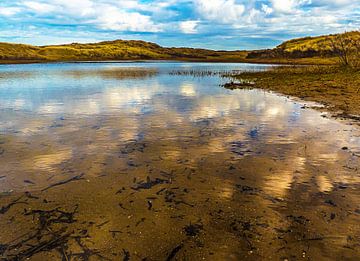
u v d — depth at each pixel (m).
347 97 17.11
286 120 11.67
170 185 6.02
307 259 3.86
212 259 3.89
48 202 5.33
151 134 9.69
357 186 5.90
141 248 4.11
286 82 26.39
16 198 5.47
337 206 5.14
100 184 6.04
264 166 6.96
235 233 4.43
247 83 27.19
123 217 4.87
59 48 141.62
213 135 9.58
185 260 3.88
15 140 8.95
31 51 125.00
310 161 7.25
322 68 38.75
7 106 15.00
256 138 9.21
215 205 5.24
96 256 3.96
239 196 5.55
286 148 8.24
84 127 10.56
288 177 6.35
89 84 27.02
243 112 13.37
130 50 165.00
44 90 22.06
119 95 19.25
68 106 15.00
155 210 5.08
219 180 6.23
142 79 33.16
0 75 39.50
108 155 7.69
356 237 4.29
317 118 11.96
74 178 6.31
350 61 36.16
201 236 4.37
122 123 11.21
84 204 5.27
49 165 7.00
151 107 14.70
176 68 63.56
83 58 137.50
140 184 6.05
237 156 7.63
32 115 12.70
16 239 4.32
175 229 4.54
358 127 10.47
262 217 4.84
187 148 8.28
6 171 6.63
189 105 15.27
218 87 24.34
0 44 117.69
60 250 4.08
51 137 9.29
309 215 4.88
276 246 4.12
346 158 7.44
